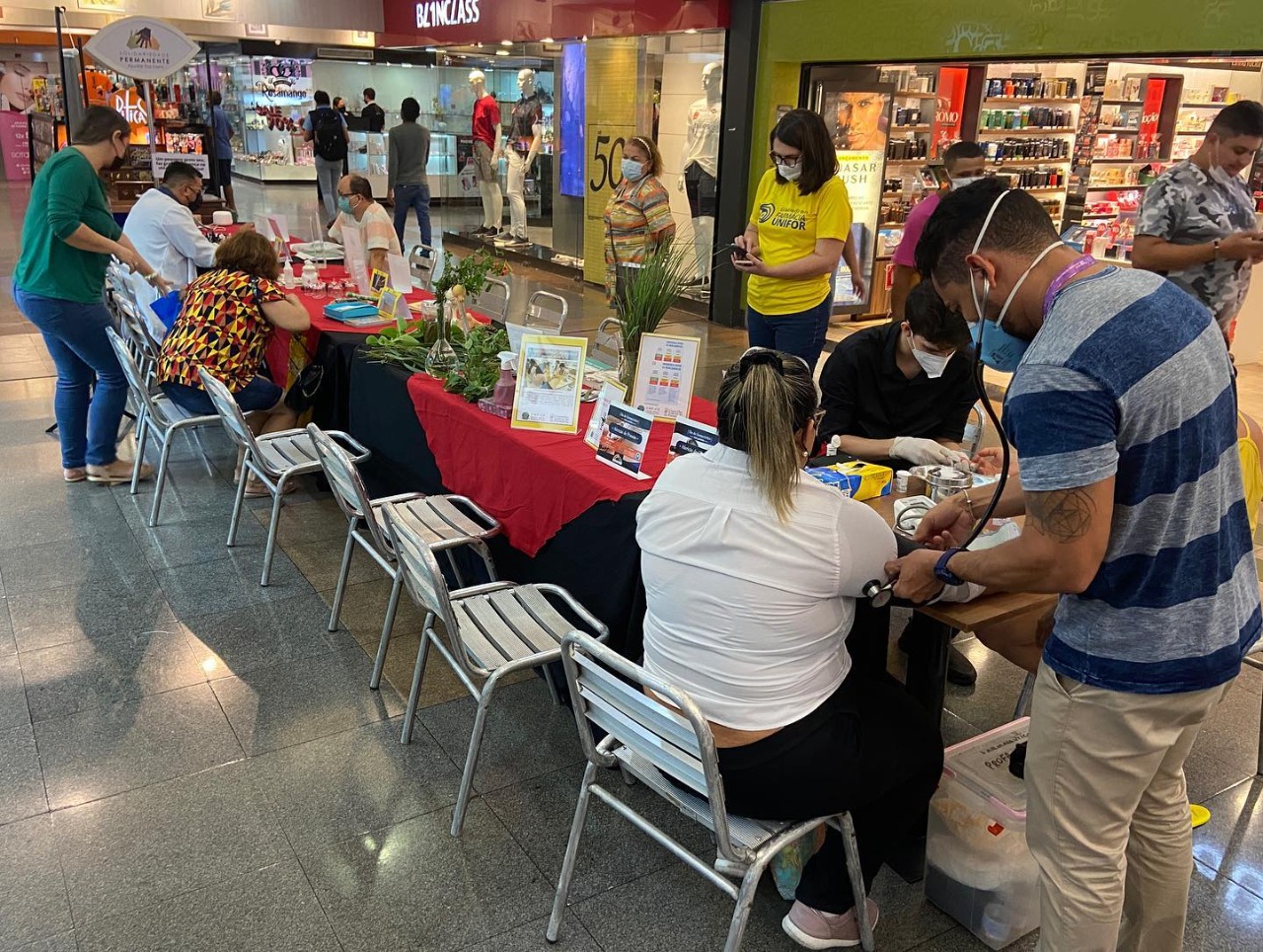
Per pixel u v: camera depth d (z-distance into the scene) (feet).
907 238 16.35
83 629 10.61
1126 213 28.07
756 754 5.67
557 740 9.00
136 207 16.90
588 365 12.08
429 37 38.45
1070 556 4.52
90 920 6.82
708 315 26.86
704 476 5.74
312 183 54.29
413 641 10.58
